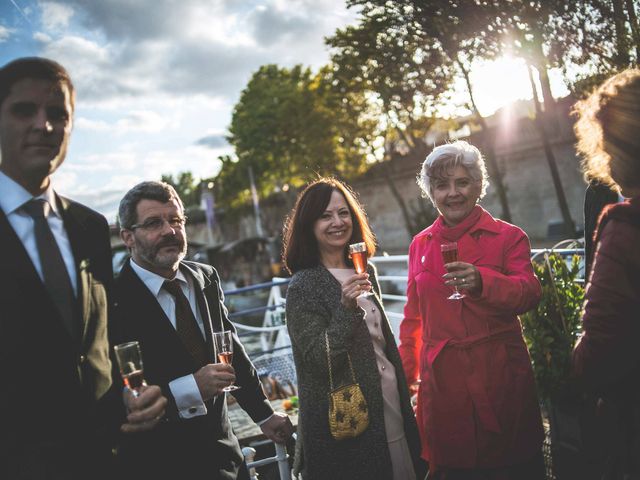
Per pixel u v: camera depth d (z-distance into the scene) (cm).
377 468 209
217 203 5141
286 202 4247
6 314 140
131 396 162
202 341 216
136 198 208
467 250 244
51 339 147
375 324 230
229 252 2973
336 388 209
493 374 234
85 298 160
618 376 142
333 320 210
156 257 205
